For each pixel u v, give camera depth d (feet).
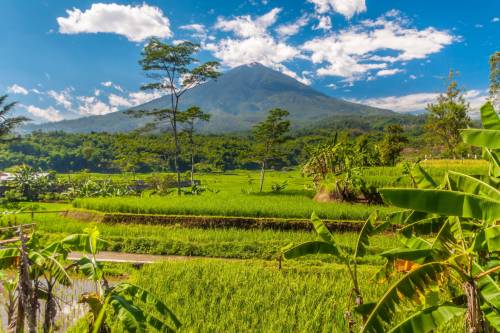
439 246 18.40
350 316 20.80
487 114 16.19
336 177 72.43
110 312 21.80
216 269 35.42
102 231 53.26
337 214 56.49
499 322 14.30
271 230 53.93
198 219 57.21
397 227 52.65
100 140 321.73
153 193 113.50
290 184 151.33
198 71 104.83
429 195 13.53
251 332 23.52
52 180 132.57
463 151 144.05
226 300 28.50
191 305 27.17
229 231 52.80
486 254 18.79
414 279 15.47
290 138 119.34
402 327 14.67
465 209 13.20
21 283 15.05
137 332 15.85
